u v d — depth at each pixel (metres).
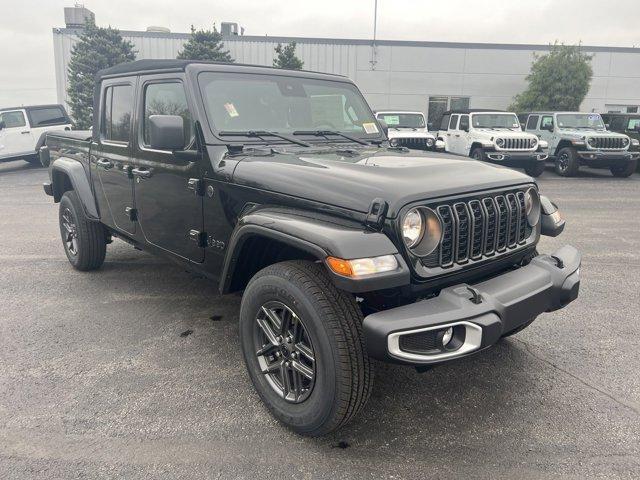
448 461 2.54
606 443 2.68
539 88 22.23
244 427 2.81
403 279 2.35
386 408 3.01
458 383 3.28
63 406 2.99
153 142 3.07
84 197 4.84
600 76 24.09
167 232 3.76
